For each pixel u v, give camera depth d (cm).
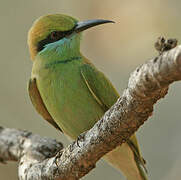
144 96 680
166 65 623
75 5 1566
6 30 1580
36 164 971
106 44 1503
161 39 645
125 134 765
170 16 1445
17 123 1545
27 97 1565
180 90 1616
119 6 1474
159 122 1584
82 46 1529
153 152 1547
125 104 721
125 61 1505
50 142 1088
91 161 834
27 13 1594
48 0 1600
